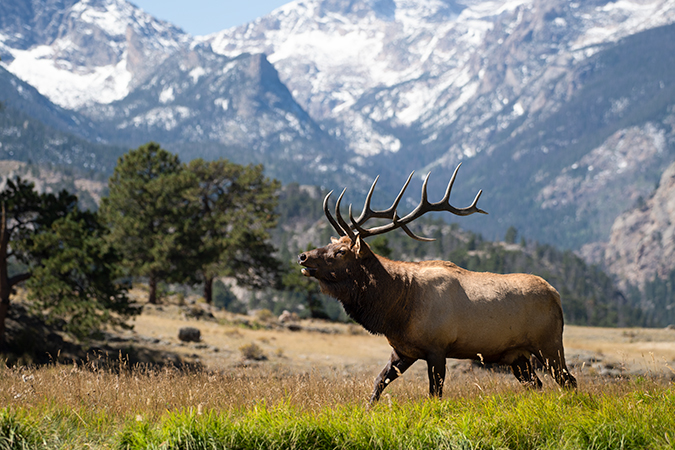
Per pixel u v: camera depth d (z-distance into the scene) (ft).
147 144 538.88
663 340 526.98
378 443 62.59
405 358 93.56
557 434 64.49
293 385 94.58
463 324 91.35
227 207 637.30
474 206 94.02
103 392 88.38
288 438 63.05
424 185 93.61
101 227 316.60
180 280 506.48
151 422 70.79
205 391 88.38
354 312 94.07
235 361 331.77
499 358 96.17
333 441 63.21
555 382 87.40
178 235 493.36
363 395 91.20
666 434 59.36
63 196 304.91
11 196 284.00
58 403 78.74
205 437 61.77
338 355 385.09
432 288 91.71
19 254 289.53
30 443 64.23
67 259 275.59
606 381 93.04
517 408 69.56
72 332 281.33
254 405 72.95
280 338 454.81
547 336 94.89
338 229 96.07
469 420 66.03
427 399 77.00
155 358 315.58
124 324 305.73
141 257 513.86
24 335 287.28
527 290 94.43
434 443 62.90
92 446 65.26
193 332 384.47
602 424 63.62
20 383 91.25
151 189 501.56
